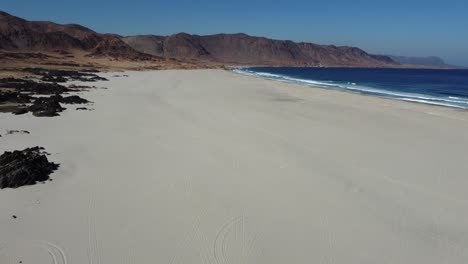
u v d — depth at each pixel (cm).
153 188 955
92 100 2497
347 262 661
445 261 671
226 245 703
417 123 1872
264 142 1424
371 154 1302
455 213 855
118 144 1358
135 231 744
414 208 875
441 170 1145
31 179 954
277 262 657
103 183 981
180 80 4903
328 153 1301
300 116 2028
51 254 662
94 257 656
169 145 1356
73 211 820
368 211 854
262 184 997
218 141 1423
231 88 3831
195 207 854
